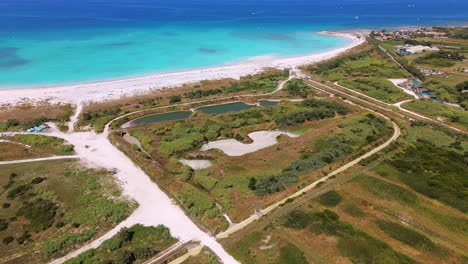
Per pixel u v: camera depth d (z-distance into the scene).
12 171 52.88
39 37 153.25
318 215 43.16
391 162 55.88
